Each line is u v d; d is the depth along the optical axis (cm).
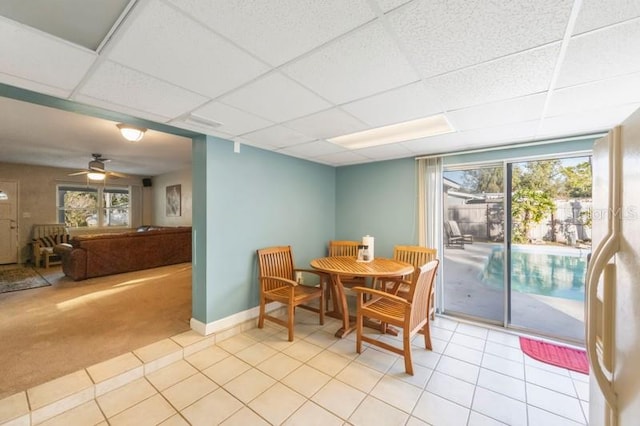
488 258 346
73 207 759
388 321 243
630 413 89
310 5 108
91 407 192
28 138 415
